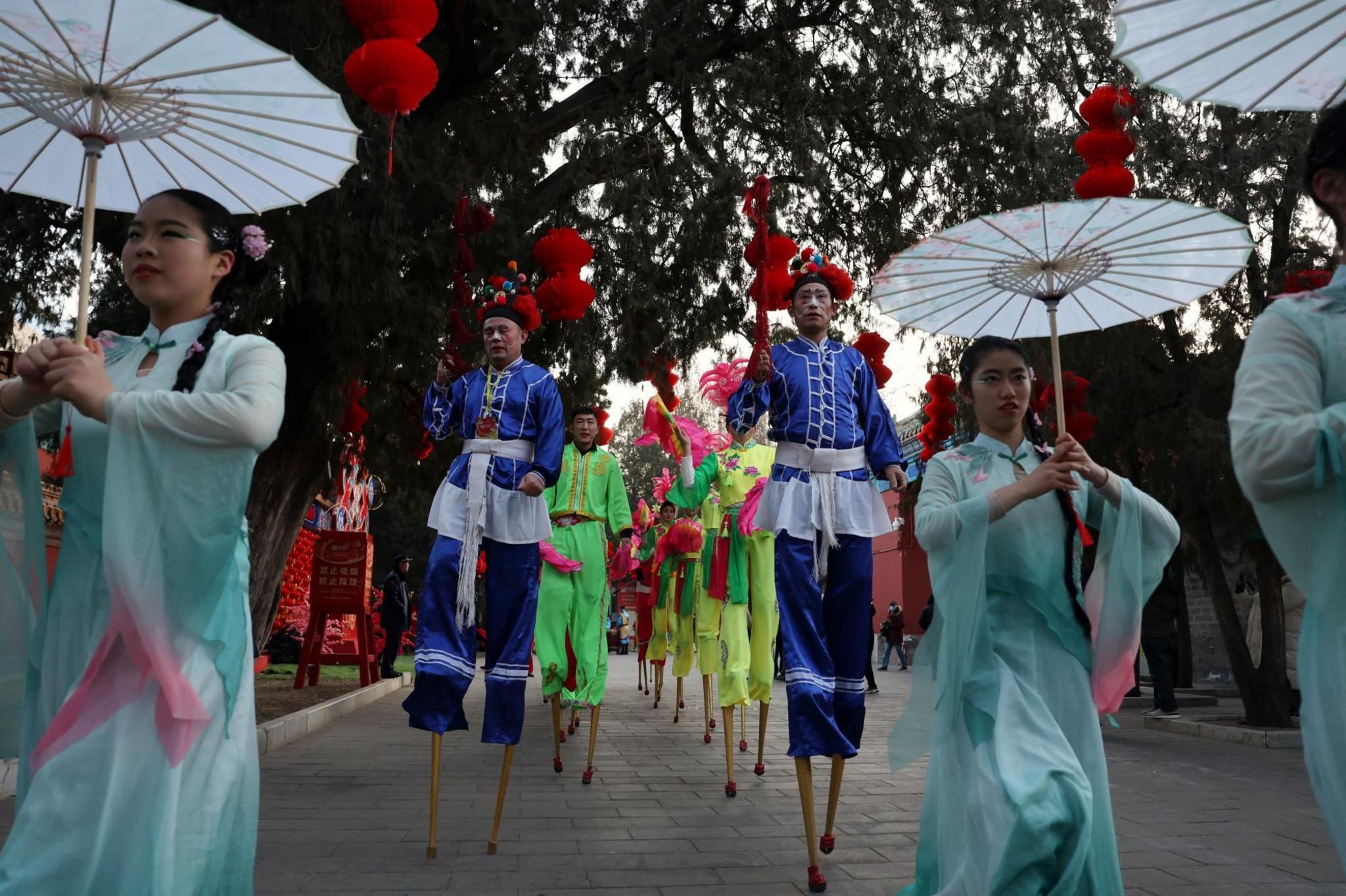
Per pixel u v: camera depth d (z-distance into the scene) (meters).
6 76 2.51
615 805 5.67
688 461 5.96
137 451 2.31
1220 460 8.82
